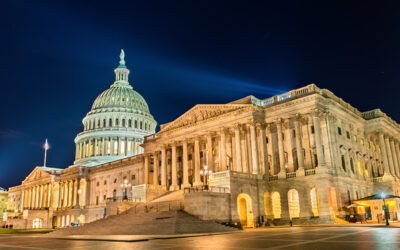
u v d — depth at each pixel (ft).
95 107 498.69
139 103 510.58
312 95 194.70
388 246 66.44
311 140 198.90
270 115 213.05
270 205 199.11
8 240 133.59
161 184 266.36
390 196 175.32
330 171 185.88
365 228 122.83
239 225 163.43
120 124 473.26
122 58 564.30
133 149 462.19
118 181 352.08
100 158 440.86
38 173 447.83
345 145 210.59
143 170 322.75
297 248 68.33
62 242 110.01
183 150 249.96
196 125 243.40
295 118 200.34
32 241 121.19
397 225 135.74
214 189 183.01
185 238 108.78
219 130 228.22
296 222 183.83
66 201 399.24
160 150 275.18
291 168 200.95
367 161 237.66
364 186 218.79
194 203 161.68
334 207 183.62
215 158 239.91
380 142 240.94
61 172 418.92
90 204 381.19
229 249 69.72
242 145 219.41
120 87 518.78
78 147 488.44
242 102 222.07
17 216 404.77
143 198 234.38
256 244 78.84
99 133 460.55
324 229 126.72
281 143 202.49
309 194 184.75
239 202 201.16
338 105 209.56
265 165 205.77
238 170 208.54
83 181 392.06
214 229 146.20
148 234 137.18
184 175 245.86
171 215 158.10
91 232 160.35
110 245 90.38
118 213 201.57
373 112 248.52
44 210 390.63
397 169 253.24
